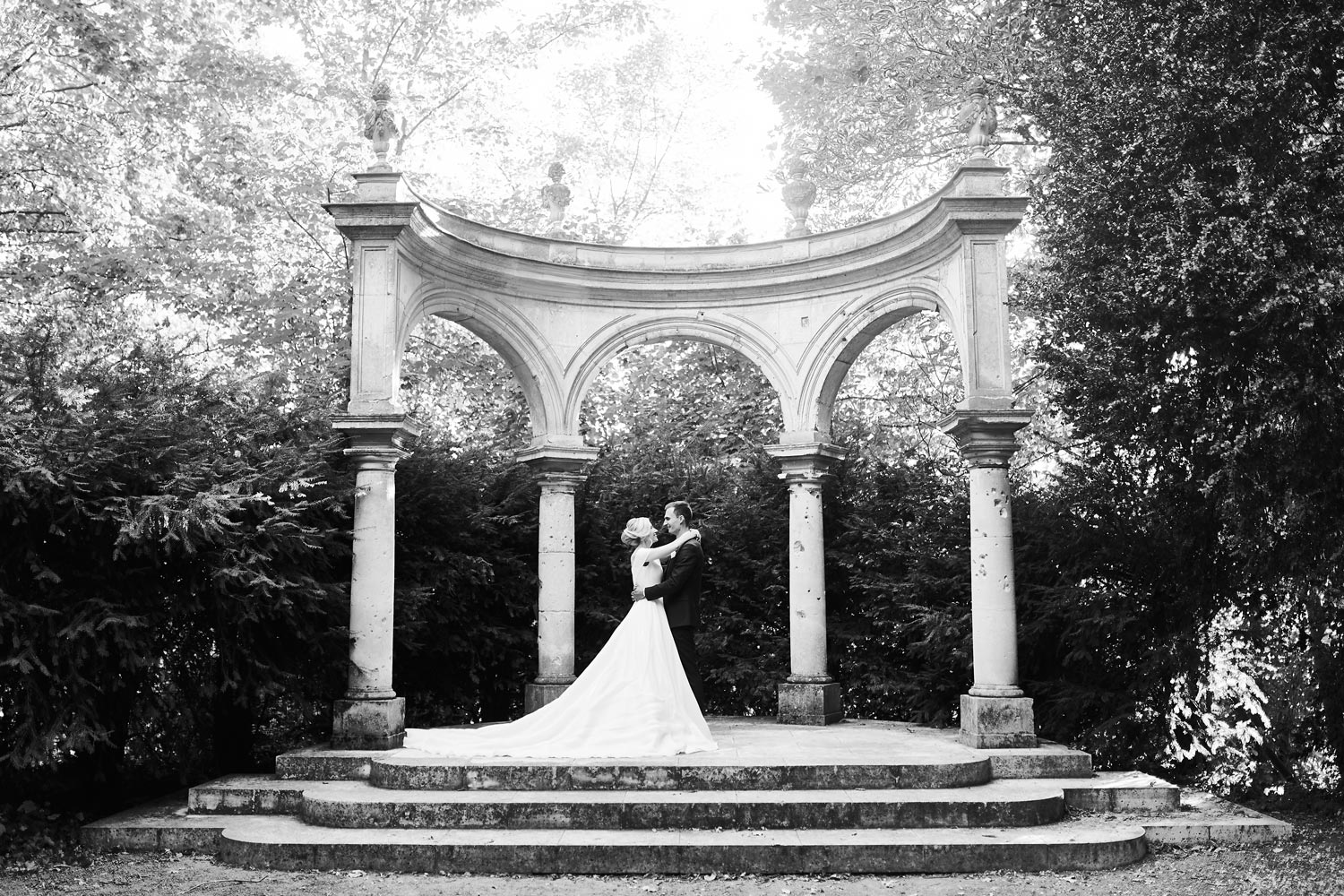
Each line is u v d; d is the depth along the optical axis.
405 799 7.60
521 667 12.26
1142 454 8.59
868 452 13.70
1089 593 10.19
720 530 12.90
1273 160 7.49
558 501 11.49
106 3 11.97
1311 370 7.25
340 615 9.73
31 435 7.83
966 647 10.73
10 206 12.20
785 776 7.94
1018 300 8.57
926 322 15.44
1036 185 8.56
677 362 15.75
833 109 14.80
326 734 11.27
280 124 14.12
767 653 12.97
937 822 7.51
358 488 9.47
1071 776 8.59
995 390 9.42
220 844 7.45
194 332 13.35
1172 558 9.63
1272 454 7.45
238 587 8.67
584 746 8.48
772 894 6.54
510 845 7.01
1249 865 7.09
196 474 8.40
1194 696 10.01
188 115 12.83
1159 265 7.32
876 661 12.22
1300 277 6.95
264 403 9.99
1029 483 12.07
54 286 11.74
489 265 11.02
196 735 10.09
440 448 12.03
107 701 8.74
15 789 8.59
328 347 13.05
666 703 8.75
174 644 8.88
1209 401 7.75
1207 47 7.47
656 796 7.68
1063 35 8.40
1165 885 6.64
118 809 8.79
